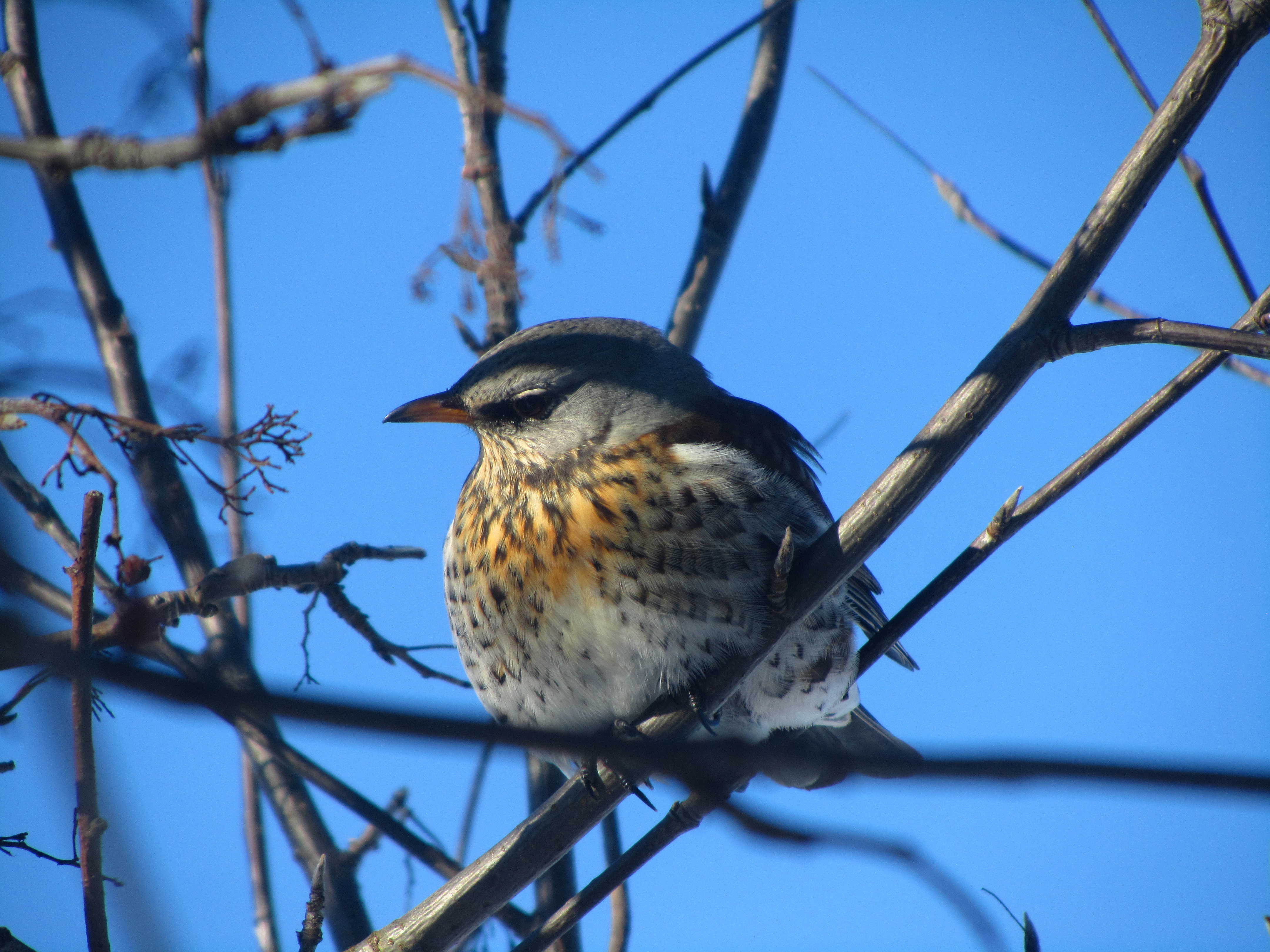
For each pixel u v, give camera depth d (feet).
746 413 34.09
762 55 40.14
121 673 8.02
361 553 25.20
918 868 9.63
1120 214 23.67
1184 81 23.35
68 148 11.55
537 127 13.53
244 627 30.68
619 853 32.01
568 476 30.99
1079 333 23.38
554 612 30.14
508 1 34.37
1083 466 24.67
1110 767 8.82
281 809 31.60
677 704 29.73
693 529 29.63
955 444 24.70
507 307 37.17
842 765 9.32
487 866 26.37
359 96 11.71
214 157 11.55
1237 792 8.76
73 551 23.16
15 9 31.01
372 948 26.14
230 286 32.63
